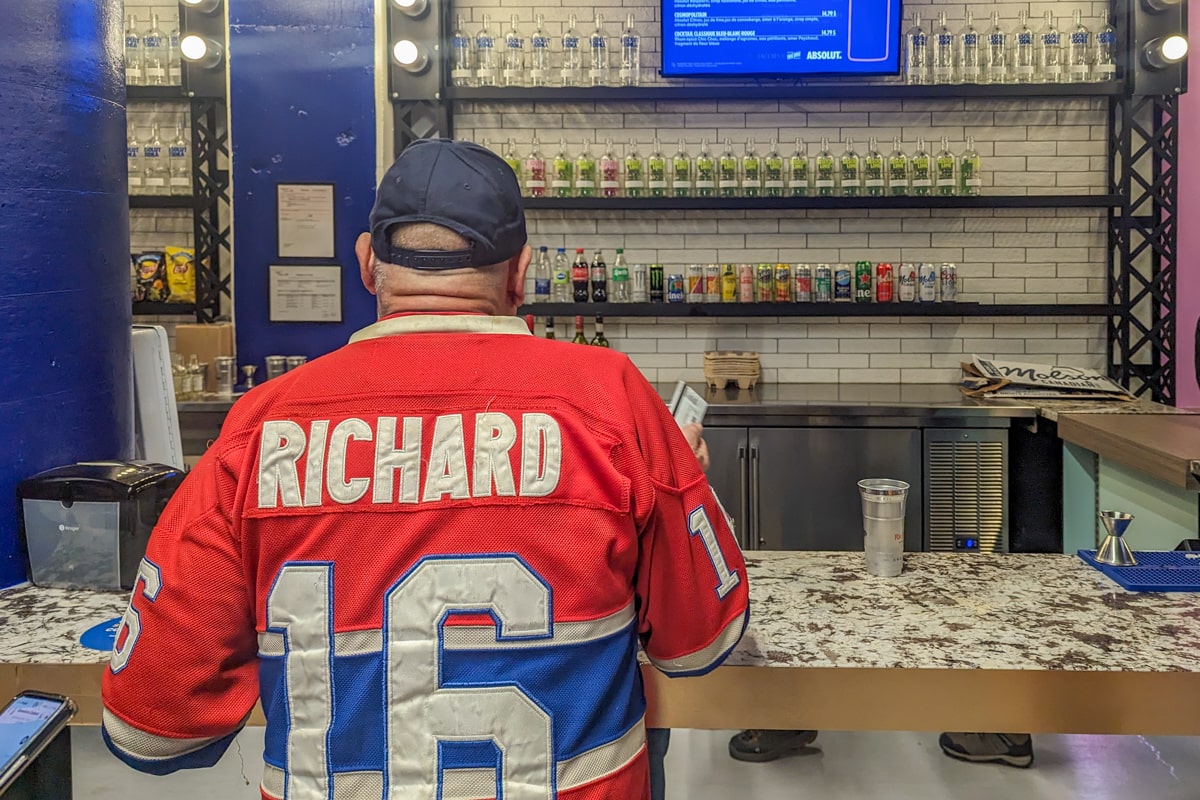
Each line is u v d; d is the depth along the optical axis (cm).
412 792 102
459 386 108
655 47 526
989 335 530
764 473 453
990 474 445
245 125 486
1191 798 207
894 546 193
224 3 510
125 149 230
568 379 109
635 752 110
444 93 493
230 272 547
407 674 102
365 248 121
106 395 220
